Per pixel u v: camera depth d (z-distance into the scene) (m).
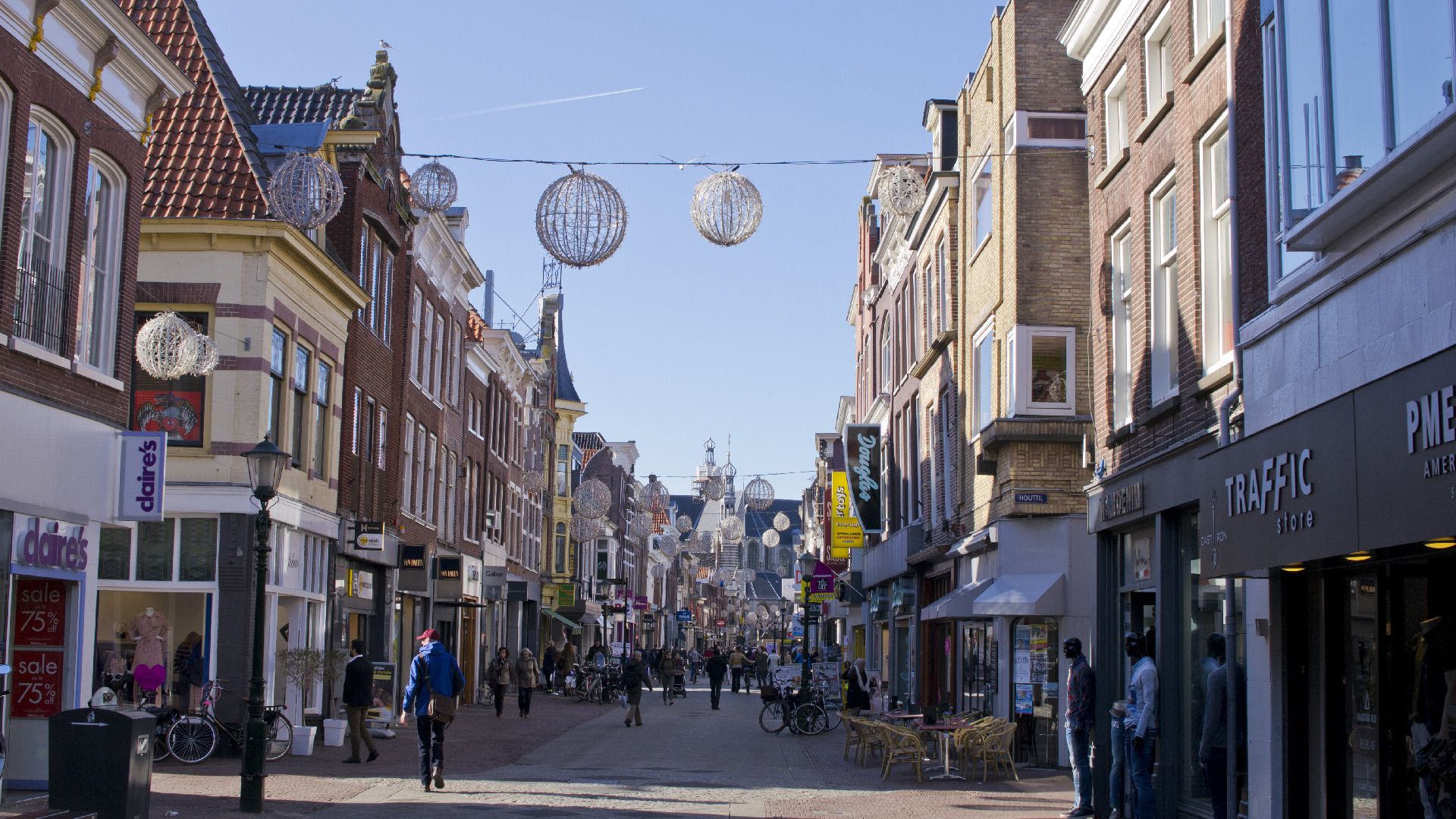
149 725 10.53
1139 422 13.86
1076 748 13.52
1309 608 10.20
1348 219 8.50
